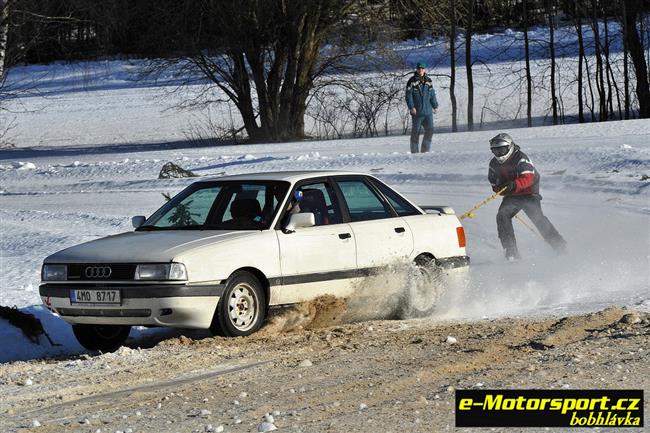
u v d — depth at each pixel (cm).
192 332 1991
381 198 1983
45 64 15200
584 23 12044
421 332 1731
